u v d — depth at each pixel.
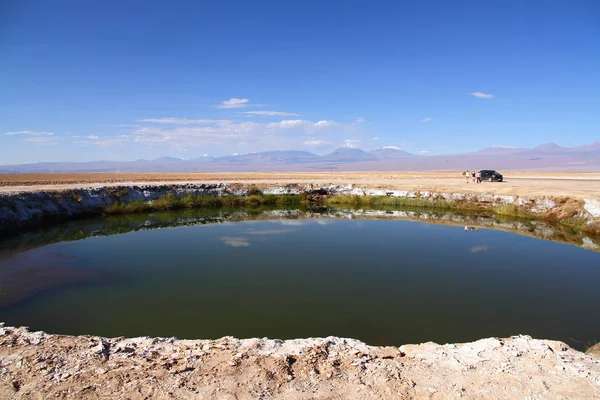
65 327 8.55
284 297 10.62
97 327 8.55
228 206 34.38
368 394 4.85
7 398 4.77
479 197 30.53
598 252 16.41
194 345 6.38
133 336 8.10
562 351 6.15
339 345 6.42
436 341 7.91
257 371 5.42
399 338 8.04
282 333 8.27
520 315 9.32
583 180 42.94
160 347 6.30
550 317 9.20
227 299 10.45
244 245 17.97
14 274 12.83
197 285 11.66
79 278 12.43
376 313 9.42
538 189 29.67
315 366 5.61
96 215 28.03
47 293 10.95
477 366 5.60
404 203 33.25
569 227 22.31
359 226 23.45
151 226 24.00
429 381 5.18
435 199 32.47
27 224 22.44
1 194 22.69
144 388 4.98
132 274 12.95
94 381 5.16
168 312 9.48
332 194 37.53
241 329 8.45
